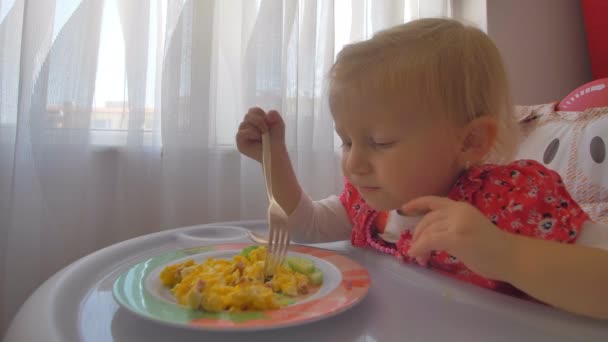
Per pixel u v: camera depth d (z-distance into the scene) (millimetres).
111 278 453
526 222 501
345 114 509
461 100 494
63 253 949
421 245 409
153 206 1062
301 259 486
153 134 1070
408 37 522
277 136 694
